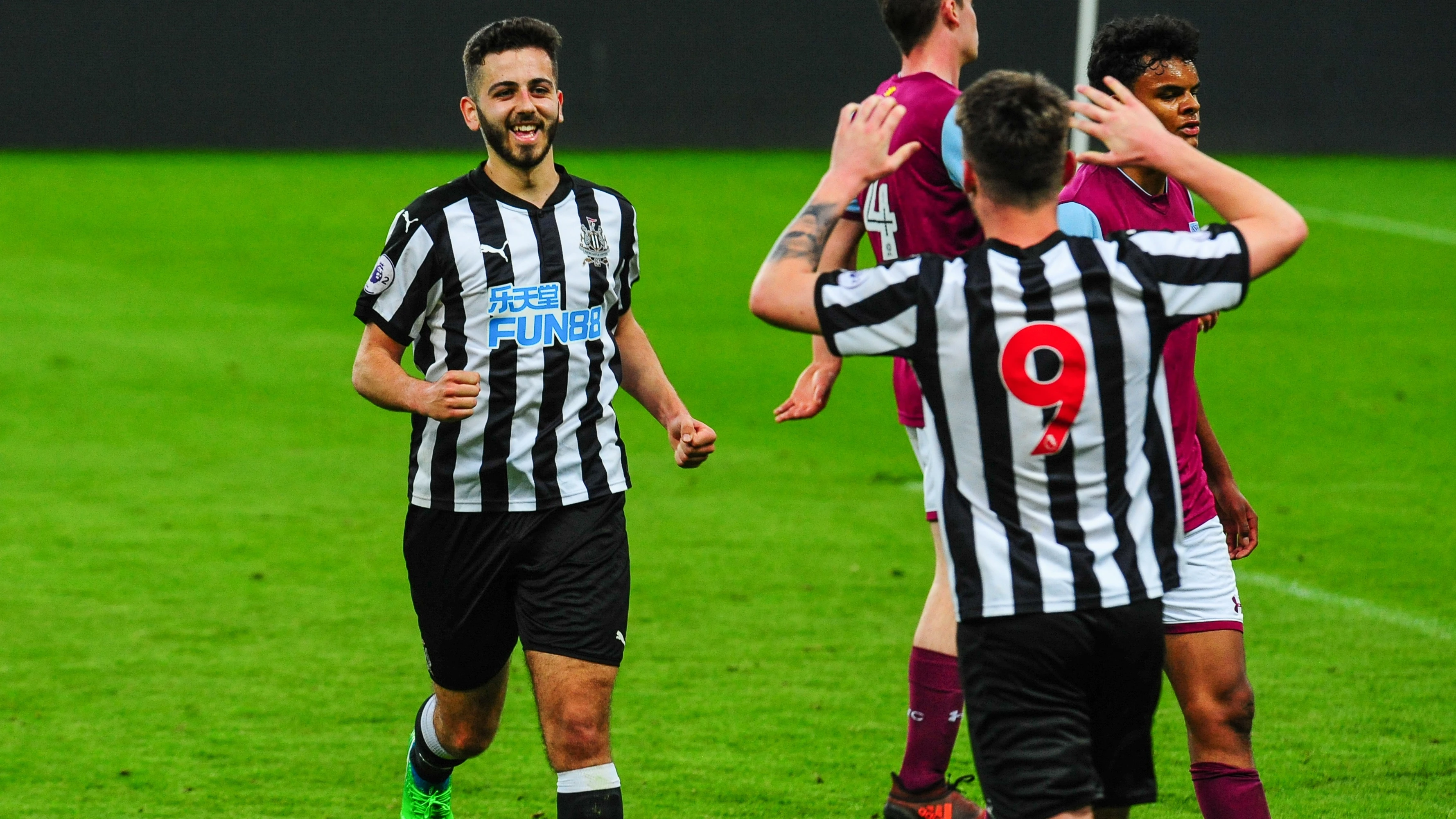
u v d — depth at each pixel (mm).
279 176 69062
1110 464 9289
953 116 11609
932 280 9281
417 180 68125
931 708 12500
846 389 37719
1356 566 23234
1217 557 11703
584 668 11953
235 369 39406
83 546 24891
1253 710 11750
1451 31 75688
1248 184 9406
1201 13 75750
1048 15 73625
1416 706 17078
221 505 27688
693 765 15578
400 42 76062
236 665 19078
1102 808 9898
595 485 12398
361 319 12320
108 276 50656
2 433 33094
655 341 42375
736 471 30234
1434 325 44500
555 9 76500
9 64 74750
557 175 12641
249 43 75750
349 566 23812
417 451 12477
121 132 75875
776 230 58500
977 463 9344
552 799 14852
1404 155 76938
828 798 14688
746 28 77188
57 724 16953
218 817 14266
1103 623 9250
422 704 15289
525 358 12172
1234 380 38250
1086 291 9156
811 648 19625
